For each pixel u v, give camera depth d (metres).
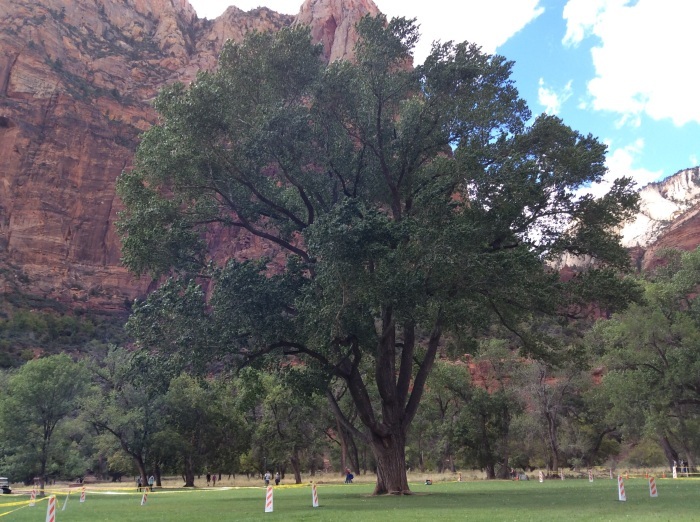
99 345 119.88
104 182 160.12
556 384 55.03
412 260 19.38
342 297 19.25
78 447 55.16
